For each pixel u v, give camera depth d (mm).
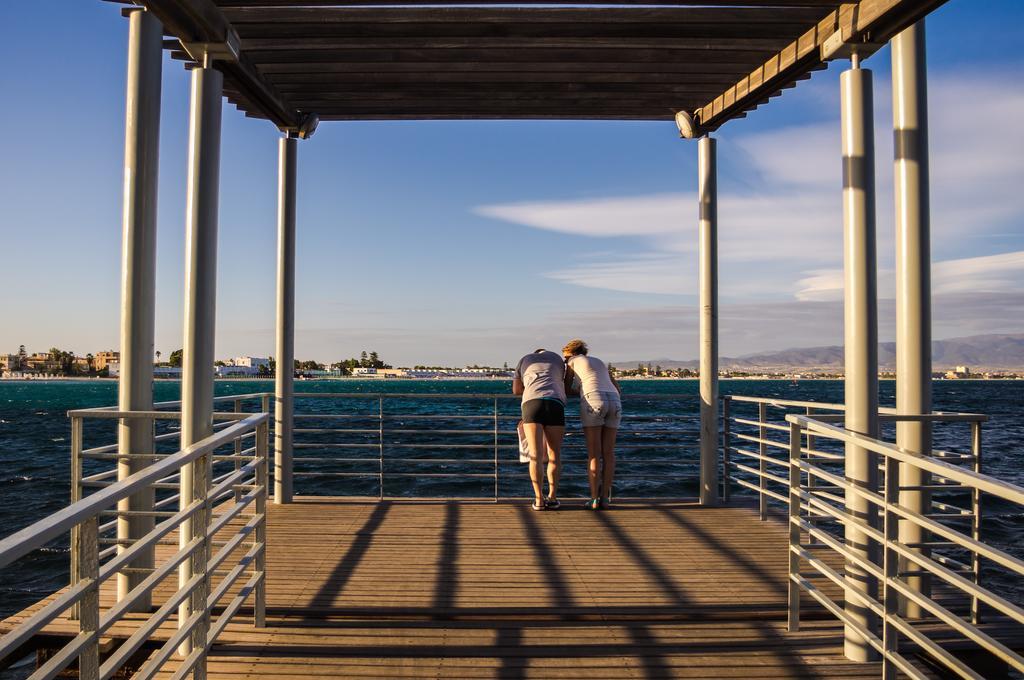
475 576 4086
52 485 14875
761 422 5352
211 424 3430
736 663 3033
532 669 2963
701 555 4531
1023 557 8078
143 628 2012
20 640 1292
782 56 4277
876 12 3154
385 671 2934
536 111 5652
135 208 3320
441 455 17547
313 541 4844
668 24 3969
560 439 5832
